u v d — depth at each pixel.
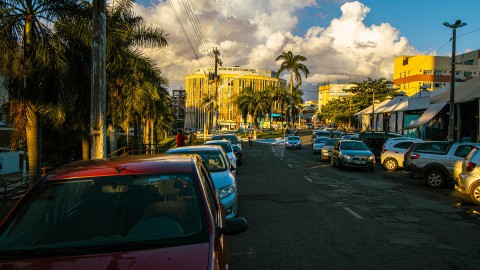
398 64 99.12
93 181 3.69
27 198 3.56
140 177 3.72
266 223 8.11
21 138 13.22
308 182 14.89
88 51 13.41
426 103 34.41
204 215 3.37
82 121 14.92
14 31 12.25
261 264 5.57
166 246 3.04
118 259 2.87
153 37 20.56
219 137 27.41
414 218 8.66
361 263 5.62
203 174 4.18
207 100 76.69
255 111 74.50
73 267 2.80
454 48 23.39
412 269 5.38
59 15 13.07
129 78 17.92
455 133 32.66
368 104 78.38
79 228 3.26
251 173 18.14
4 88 12.58
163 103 28.33
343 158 19.36
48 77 12.27
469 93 26.64
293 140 41.22
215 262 2.86
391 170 19.83
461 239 6.92
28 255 3.00
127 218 3.34
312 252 6.13
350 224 8.04
